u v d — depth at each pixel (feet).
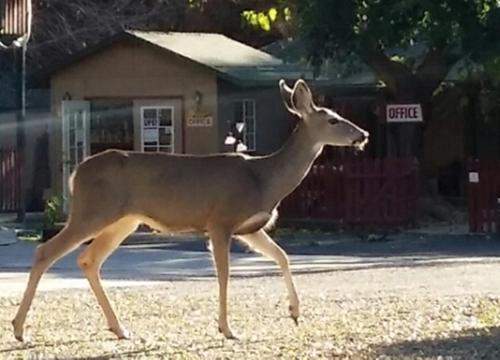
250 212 43.06
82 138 106.83
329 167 95.09
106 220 42.27
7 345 41.37
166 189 42.52
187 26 135.13
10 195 99.55
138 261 74.43
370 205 94.27
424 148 107.04
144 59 105.60
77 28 131.23
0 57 100.22
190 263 73.36
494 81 94.89
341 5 90.12
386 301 53.31
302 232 94.12
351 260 75.36
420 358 38.04
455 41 91.76
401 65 97.66
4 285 61.00
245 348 40.40
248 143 106.83
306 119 44.11
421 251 81.35
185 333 43.98
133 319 47.75
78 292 57.00
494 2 89.35
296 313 44.52
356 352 39.14
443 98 113.39
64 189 107.14
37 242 86.48
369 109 110.32
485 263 72.13
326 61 97.40
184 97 104.88
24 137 103.35
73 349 40.60
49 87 109.81
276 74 105.19
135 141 105.81
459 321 46.75
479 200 92.68
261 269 69.51
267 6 129.29
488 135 114.42
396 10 89.30
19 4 98.37
